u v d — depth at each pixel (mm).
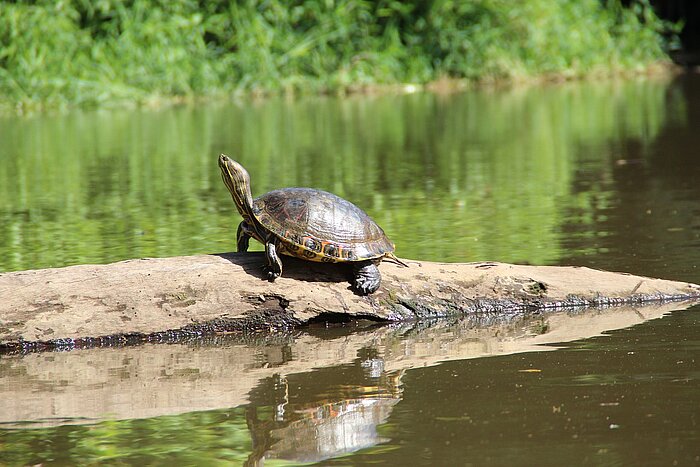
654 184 16984
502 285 9875
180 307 9266
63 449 6398
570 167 19391
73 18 33875
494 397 7078
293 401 7203
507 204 15586
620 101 32031
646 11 42844
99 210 15703
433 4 38469
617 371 7570
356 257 9305
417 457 6066
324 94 36688
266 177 18781
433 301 9711
